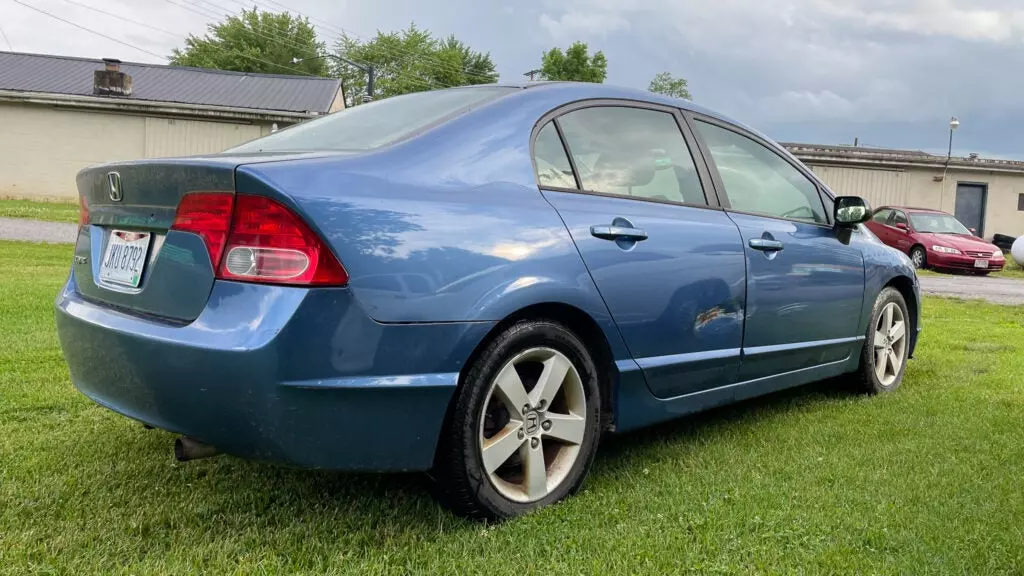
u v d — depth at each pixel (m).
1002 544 2.14
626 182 2.79
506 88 2.75
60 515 2.25
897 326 4.30
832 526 2.25
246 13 53.62
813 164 23.02
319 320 1.88
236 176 1.90
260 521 2.25
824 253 3.61
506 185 2.37
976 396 4.10
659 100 3.11
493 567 1.97
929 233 16.31
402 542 2.13
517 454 2.39
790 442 3.15
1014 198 23.88
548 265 2.31
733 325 3.04
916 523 2.28
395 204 2.06
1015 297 11.04
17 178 21.80
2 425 3.05
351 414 1.96
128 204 2.21
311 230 1.89
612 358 2.57
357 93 56.25
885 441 3.19
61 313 2.37
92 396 2.25
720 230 3.01
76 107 21.67
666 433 3.31
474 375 2.17
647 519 2.29
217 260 1.92
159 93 23.80
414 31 58.38
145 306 2.08
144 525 2.18
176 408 1.94
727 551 2.08
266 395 1.85
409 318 2.00
